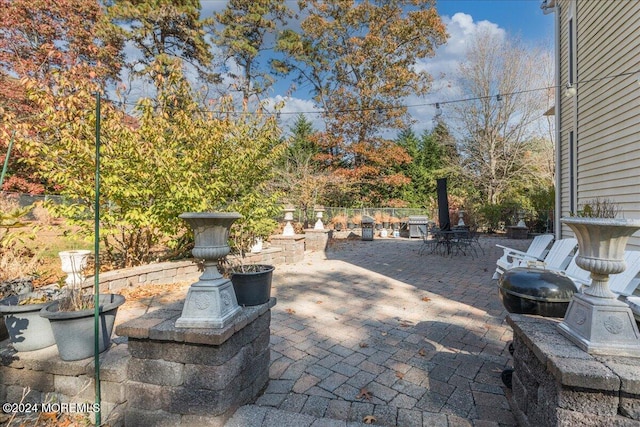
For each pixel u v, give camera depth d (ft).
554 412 4.40
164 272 17.07
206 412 5.57
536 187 54.85
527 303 6.64
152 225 16.65
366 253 29.55
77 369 6.36
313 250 31.32
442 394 7.02
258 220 20.56
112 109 15.30
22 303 7.66
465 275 19.75
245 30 50.75
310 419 5.83
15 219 8.27
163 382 5.78
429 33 50.85
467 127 58.95
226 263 15.38
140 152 15.21
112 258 19.52
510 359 8.66
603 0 17.10
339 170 55.26
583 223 4.84
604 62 16.94
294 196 44.91
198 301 5.83
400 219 51.06
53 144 14.29
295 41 52.75
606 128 16.76
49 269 16.76
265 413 5.98
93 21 36.01
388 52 51.44
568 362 4.32
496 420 6.09
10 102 25.98
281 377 7.79
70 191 14.85
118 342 7.70
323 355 8.96
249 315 6.42
